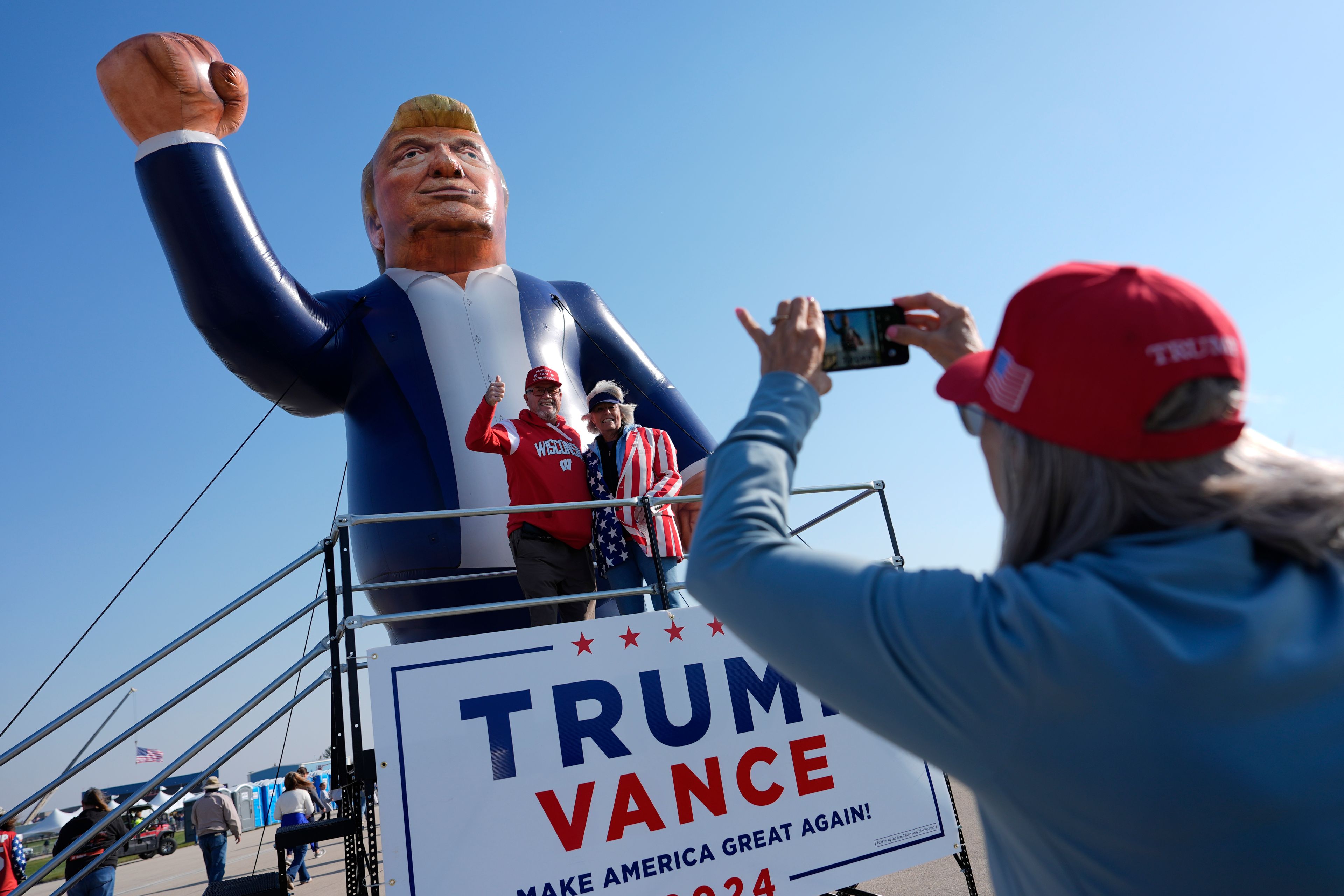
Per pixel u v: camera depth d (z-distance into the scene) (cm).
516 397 568
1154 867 70
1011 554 87
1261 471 83
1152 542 79
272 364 531
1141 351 77
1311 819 67
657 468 492
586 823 302
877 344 129
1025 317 86
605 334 647
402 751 289
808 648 83
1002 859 86
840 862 331
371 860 305
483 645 310
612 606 480
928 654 77
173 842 2191
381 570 532
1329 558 80
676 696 328
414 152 624
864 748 351
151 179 495
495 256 627
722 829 318
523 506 395
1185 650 71
